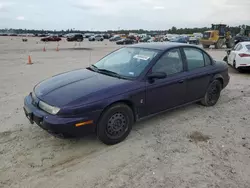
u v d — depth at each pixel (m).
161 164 3.08
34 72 9.80
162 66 4.11
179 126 4.26
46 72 9.82
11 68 10.91
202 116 4.74
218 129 4.16
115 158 3.22
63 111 3.07
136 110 3.76
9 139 3.67
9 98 5.84
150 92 3.86
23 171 2.91
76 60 14.59
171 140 3.73
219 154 3.33
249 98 6.06
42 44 36.25
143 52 4.34
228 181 2.75
